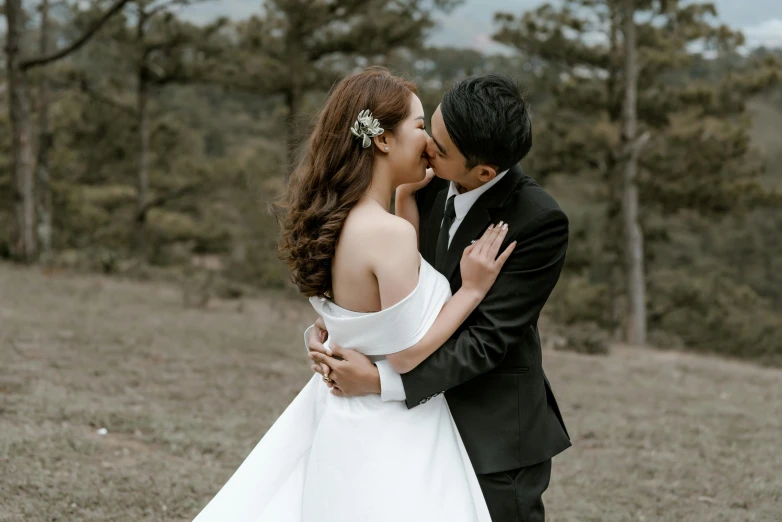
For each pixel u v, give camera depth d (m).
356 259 2.04
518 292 2.05
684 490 4.40
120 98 26.75
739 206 20.23
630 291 19.38
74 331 7.82
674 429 5.88
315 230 2.09
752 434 5.85
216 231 29.03
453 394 2.15
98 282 13.71
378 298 2.06
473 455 2.09
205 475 4.00
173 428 4.80
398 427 2.04
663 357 11.54
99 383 5.79
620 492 4.32
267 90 21.66
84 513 3.35
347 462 2.04
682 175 19.98
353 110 2.08
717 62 21.31
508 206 2.12
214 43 23.59
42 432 4.29
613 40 20.11
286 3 19.36
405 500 1.99
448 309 2.02
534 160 21.30
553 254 2.08
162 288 14.52
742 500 4.25
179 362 6.93
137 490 3.67
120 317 9.34
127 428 4.68
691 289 23.03
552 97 23.70
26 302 9.70
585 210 26.61
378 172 2.11
